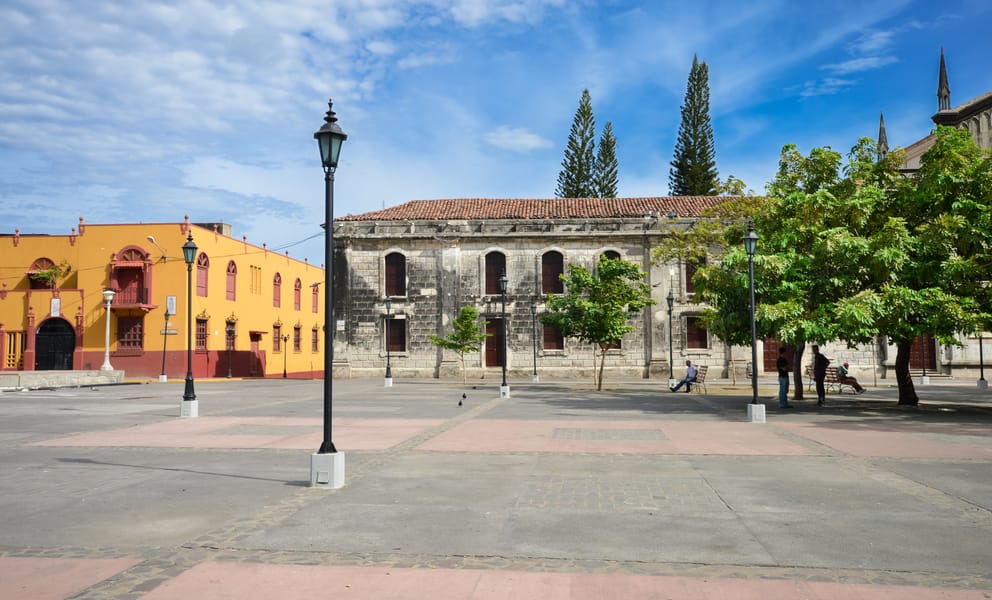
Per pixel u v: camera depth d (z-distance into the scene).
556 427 15.30
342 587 5.05
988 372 39.38
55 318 41.12
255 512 7.34
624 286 29.98
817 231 20.59
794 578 5.25
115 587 5.05
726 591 4.95
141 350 40.66
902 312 18.73
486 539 6.30
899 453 11.51
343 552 5.92
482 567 5.51
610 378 40.41
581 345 40.75
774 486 8.71
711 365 40.31
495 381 38.69
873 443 12.74
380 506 7.60
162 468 10.09
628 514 7.22
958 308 18.28
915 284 20.36
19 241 41.94
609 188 63.25
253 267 49.66
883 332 19.98
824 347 40.47
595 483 8.88
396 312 41.34
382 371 41.16
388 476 9.36
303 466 10.27
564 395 26.81
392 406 21.27
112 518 7.10
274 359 52.97
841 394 27.36
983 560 5.69
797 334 19.36
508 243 41.38
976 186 19.69
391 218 41.72
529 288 41.09
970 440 13.18
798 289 20.08
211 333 43.53
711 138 62.25
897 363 21.72
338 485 8.64
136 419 17.16
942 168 19.77
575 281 30.30
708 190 61.75
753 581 5.17
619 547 6.04
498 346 41.22
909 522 6.92
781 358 21.00
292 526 6.76
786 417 17.89
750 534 6.46
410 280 41.47
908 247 19.44
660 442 12.80
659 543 6.16
